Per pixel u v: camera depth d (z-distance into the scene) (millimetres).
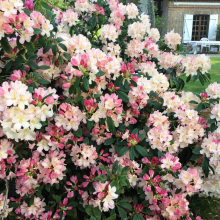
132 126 1961
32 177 1559
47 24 1635
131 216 1648
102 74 1603
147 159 1657
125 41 2600
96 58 1674
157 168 1651
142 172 1663
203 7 14398
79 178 1766
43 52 1687
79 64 1539
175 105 1974
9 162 1504
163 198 1603
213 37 14945
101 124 1675
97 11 2516
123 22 2570
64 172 1695
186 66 2320
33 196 1607
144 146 1813
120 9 2531
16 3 1363
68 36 1923
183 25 14594
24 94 1294
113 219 1507
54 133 1574
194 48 12758
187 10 14398
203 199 2316
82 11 2572
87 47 1737
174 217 1631
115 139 1817
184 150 2049
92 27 2555
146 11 4508
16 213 1627
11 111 1282
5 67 1669
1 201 1535
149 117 1887
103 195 1453
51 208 1664
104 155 1762
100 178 1544
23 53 1606
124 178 1522
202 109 2121
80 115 1619
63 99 1813
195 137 1901
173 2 14227
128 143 1657
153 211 1708
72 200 1707
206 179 2068
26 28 1416
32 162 1550
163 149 1736
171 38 2586
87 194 1700
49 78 1759
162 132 1694
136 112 1876
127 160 1771
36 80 1641
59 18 2555
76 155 1671
